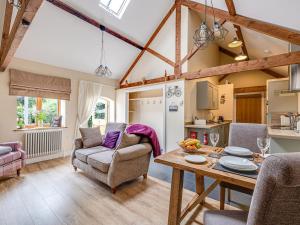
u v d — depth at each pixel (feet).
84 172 10.51
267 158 2.08
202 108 15.71
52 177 9.82
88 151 9.92
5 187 8.49
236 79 21.53
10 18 8.11
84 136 10.91
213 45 19.67
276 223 2.17
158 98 17.66
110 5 12.81
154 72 16.61
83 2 11.15
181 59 14.71
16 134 11.89
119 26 13.82
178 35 14.76
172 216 5.14
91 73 16.83
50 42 12.19
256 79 20.31
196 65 15.74
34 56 12.51
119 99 19.01
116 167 7.86
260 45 14.12
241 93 21.22
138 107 19.54
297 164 1.90
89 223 5.95
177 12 14.74
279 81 15.12
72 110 15.24
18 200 7.33
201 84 15.76
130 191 8.27
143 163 9.42
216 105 18.40
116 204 7.13
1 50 9.65
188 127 14.33
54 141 13.53
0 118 11.27
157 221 6.11
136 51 17.08
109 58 16.17
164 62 15.87
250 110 21.40
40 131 12.75
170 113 14.85
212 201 7.37
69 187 8.59
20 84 11.87
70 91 14.90
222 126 17.29
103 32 13.57
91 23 12.35
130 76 18.71
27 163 12.14
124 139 8.54
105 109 19.70
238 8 10.15
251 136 6.40
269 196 2.05
